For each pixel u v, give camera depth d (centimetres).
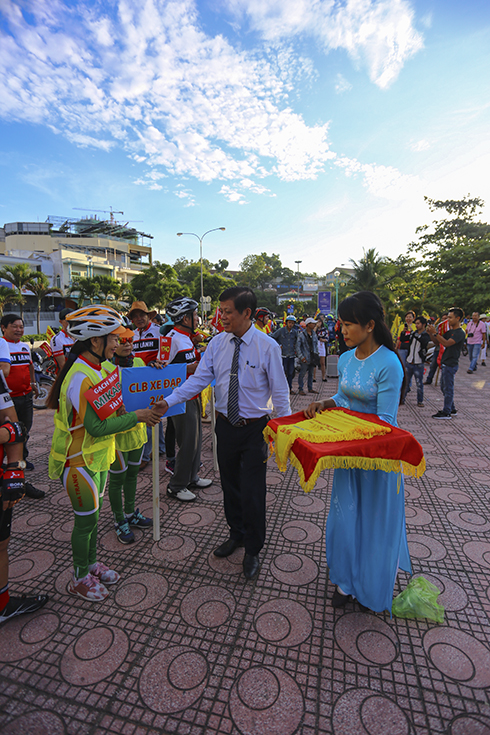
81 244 6931
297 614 220
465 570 257
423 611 215
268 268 11975
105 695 173
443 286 2580
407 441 191
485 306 2389
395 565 210
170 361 352
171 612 222
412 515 327
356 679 179
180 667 186
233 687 176
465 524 313
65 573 258
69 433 220
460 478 400
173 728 159
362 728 157
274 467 439
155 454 284
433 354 935
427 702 168
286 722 160
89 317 211
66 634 207
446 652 194
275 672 183
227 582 247
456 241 2772
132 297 4769
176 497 364
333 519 223
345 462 182
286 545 287
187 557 274
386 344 211
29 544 291
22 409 418
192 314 364
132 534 293
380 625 211
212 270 11650
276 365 247
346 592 221
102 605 228
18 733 157
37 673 184
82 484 220
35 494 365
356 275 3209
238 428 252
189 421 346
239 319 241
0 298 3116
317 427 204
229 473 266
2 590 210
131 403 276
